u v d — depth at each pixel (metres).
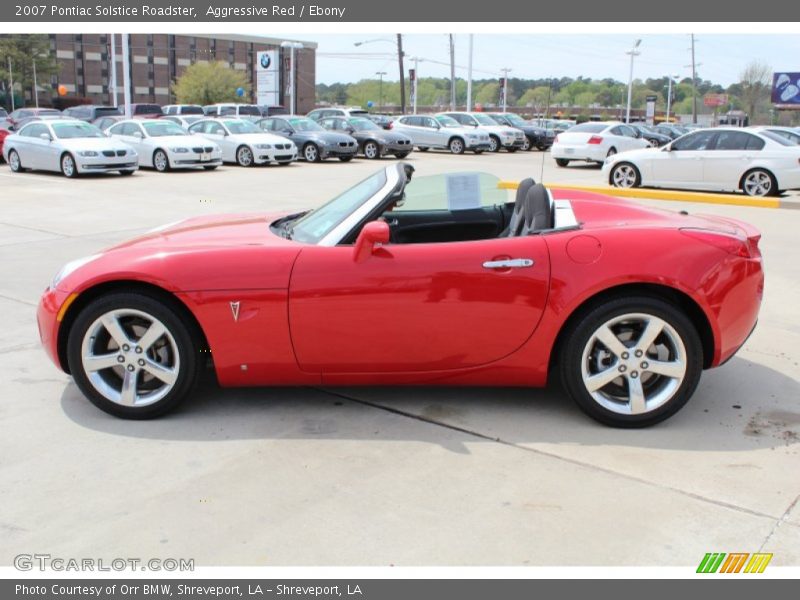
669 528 2.84
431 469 3.31
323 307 3.62
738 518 2.91
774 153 14.22
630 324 3.69
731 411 3.96
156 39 105.75
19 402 4.06
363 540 2.77
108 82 101.06
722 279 3.61
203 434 3.68
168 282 3.63
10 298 6.19
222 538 2.79
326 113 31.17
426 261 3.62
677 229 3.73
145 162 20.11
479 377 3.78
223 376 3.77
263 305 3.63
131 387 3.80
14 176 17.73
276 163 22.97
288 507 3.00
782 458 3.42
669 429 3.73
